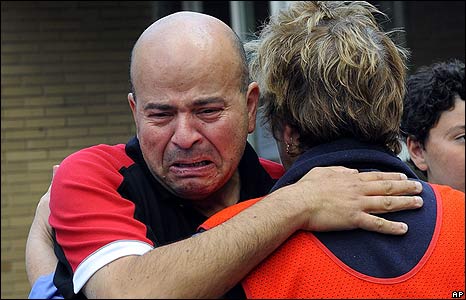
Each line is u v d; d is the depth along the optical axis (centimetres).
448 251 165
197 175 182
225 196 202
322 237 166
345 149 179
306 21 187
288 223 164
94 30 555
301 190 169
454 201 174
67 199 179
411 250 165
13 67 546
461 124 231
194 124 179
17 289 547
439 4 553
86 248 170
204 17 184
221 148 182
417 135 238
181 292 157
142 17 559
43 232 205
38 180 550
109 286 161
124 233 171
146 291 157
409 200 170
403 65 187
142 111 181
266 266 164
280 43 187
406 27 545
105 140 557
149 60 177
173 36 177
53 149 551
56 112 552
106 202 179
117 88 558
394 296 160
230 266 159
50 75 551
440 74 234
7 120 546
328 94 178
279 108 186
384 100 179
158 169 184
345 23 184
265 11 480
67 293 170
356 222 165
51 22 551
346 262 162
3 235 547
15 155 548
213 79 178
